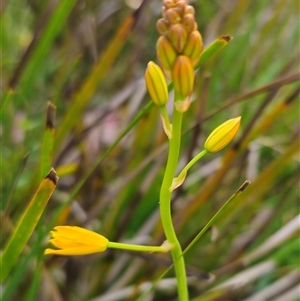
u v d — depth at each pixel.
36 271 0.22
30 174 0.33
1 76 0.36
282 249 0.31
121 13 0.46
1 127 0.36
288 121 0.44
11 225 0.26
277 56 0.45
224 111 0.40
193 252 0.30
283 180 0.38
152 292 0.30
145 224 0.33
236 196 0.17
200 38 0.15
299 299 0.31
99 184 0.32
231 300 0.31
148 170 0.34
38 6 0.44
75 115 0.28
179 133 0.16
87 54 0.40
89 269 0.33
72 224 0.31
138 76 0.43
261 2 0.42
